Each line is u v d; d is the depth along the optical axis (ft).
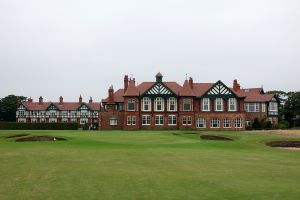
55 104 359.25
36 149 82.17
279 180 48.14
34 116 357.00
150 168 57.16
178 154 76.38
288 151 89.97
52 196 39.70
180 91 227.61
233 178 49.29
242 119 222.48
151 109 224.12
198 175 51.37
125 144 100.01
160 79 225.97
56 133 150.92
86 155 72.18
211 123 223.30
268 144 114.83
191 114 222.48
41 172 53.26
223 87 224.74
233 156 75.05
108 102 237.04
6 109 392.27
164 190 42.24
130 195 39.99
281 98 343.05
